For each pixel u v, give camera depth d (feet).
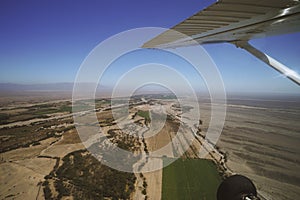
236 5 4.56
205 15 5.42
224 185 7.08
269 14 5.18
